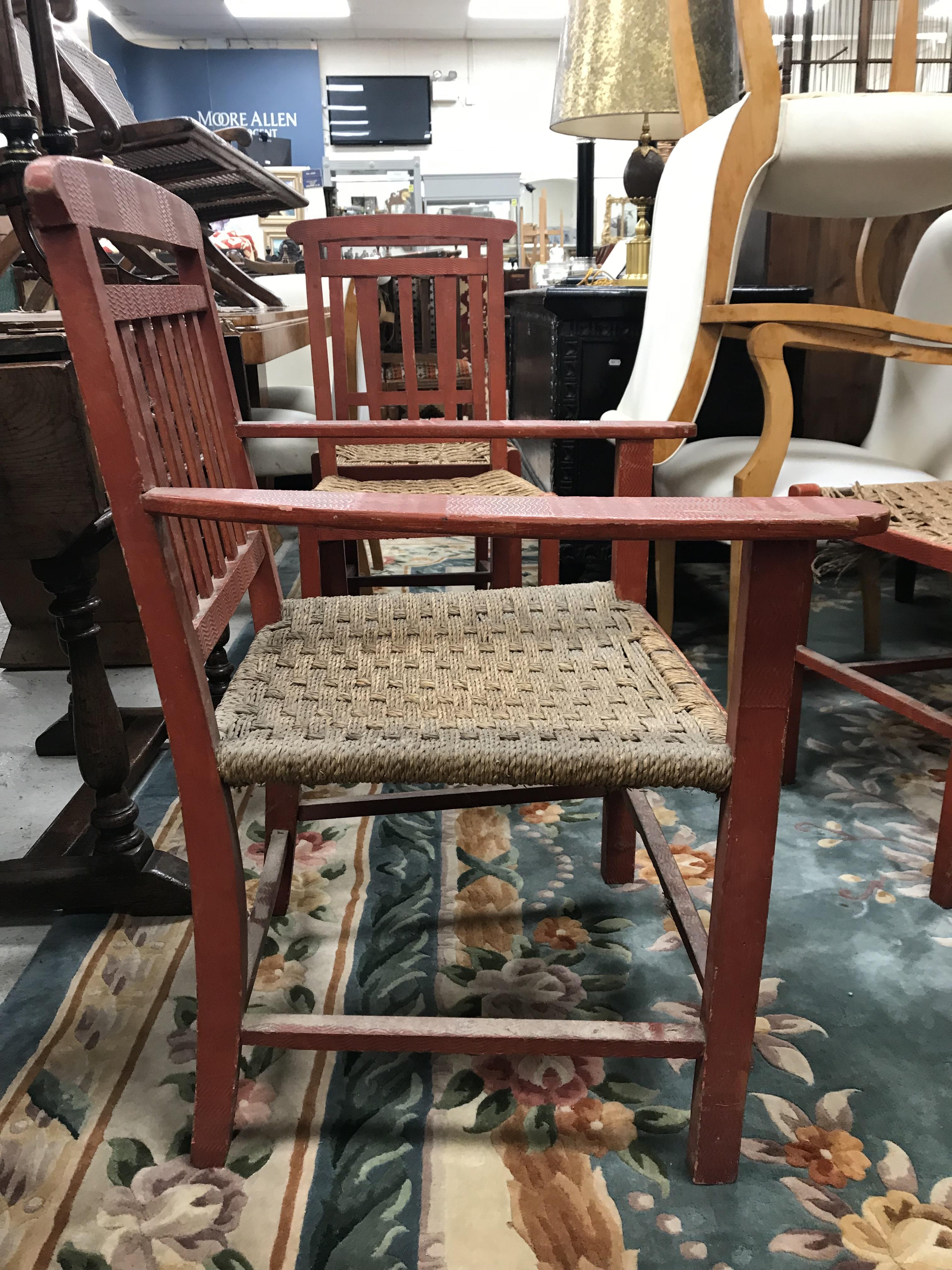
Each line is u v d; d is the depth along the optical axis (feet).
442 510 2.03
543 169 31.86
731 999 2.43
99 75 7.00
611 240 11.60
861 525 1.97
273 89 30.40
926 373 5.92
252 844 4.38
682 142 5.69
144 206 2.47
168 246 2.78
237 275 8.32
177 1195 2.60
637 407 5.97
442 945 3.65
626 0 6.75
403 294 5.58
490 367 5.73
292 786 3.60
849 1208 2.54
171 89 30.14
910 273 6.08
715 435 7.39
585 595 3.42
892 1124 2.81
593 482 6.99
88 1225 2.52
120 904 3.92
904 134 4.29
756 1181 2.63
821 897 3.96
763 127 4.42
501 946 3.64
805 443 6.09
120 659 6.62
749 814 2.29
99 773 3.79
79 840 4.20
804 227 7.97
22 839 4.59
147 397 2.37
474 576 6.30
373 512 2.03
